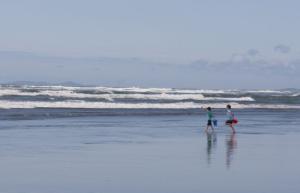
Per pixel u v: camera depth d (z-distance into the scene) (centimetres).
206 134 3262
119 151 2269
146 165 1853
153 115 5434
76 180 1536
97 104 6625
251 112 6662
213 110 6844
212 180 1558
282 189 1428
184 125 4044
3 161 1905
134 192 1374
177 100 8788
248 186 1468
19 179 1540
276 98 11194
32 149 2292
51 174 1634
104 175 1630
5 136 2869
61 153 2169
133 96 9262
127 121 4409
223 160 2006
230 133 3372
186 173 1683
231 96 11331
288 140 2878
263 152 2284
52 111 5497
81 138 2852
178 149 2373
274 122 4656
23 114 4903
